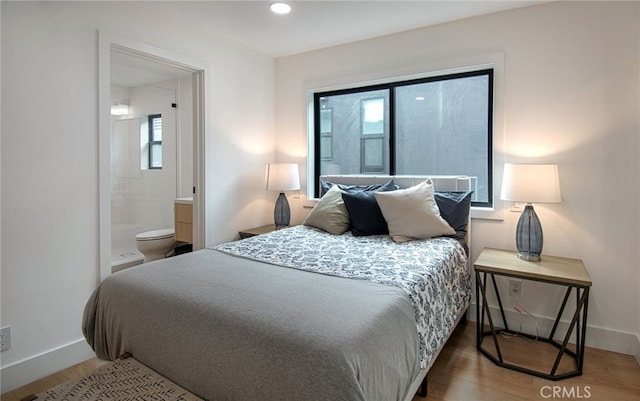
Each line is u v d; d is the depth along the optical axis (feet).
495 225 8.86
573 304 8.02
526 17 8.35
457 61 9.20
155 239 12.42
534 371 6.81
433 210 8.34
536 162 8.33
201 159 10.02
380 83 10.79
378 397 3.74
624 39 7.39
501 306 8.36
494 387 6.36
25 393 6.34
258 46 11.16
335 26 9.55
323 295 4.66
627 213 7.47
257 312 4.20
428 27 9.56
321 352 3.51
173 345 4.52
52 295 6.87
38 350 6.72
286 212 11.46
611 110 7.55
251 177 11.59
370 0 8.11
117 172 14.94
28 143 6.46
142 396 4.31
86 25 7.20
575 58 7.86
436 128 10.18
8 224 6.27
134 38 8.05
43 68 6.60
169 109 14.02
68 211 7.03
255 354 3.81
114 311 5.32
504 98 8.63
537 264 7.38
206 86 9.88
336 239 8.41
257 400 3.76
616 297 7.63
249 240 8.22
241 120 11.10
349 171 11.72
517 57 8.46
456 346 7.85
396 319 4.34
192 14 8.79
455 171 9.98
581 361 6.71
